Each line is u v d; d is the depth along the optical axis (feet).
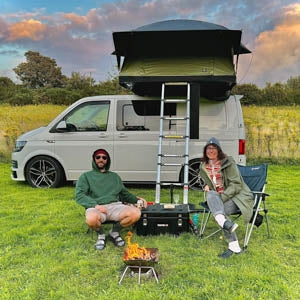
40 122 42.73
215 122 22.56
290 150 36.81
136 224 14.92
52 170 24.32
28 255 12.67
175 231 14.75
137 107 23.22
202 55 20.99
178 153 22.85
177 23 20.53
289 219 17.30
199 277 10.86
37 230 15.38
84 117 23.71
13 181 27.27
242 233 15.16
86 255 12.73
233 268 11.54
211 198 13.38
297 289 10.16
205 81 20.40
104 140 23.31
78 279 10.80
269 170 33.40
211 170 14.29
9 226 16.05
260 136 37.37
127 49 21.71
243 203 13.39
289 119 39.47
